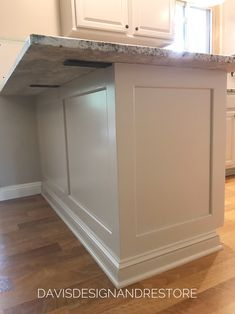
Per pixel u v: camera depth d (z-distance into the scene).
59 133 1.78
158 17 2.50
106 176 1.14
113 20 2.29
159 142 1.11
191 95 1.16
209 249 1.31
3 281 1.13
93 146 1.25
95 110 1.18
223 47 3.25
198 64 1.05
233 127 2.74
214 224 1.32
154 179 1.12
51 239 1.52
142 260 1.12
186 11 3.07
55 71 1.13
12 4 2.16
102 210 1.21
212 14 3.16
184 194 1.22
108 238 1.16
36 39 0.70
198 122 1.20
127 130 1.02
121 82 0.97
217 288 1.04
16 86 1.66
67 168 1.68
